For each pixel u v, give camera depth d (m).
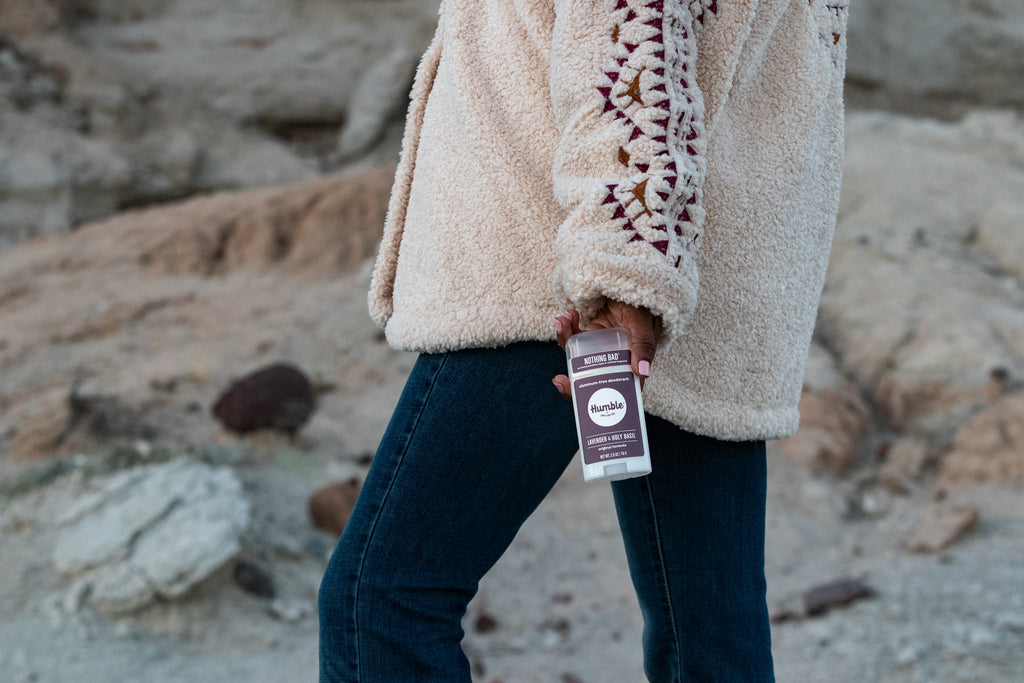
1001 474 4.42
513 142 1.20
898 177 7.22
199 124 10.30
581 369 1.05
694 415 1.25
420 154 1.29
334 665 1.15
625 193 1.03
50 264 6.61
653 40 1.06
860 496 4.41
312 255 6.59
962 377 5.04
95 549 3.22
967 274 6.11
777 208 1.26
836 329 5.66
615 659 3.08
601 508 4.23
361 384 5.29
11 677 2.75
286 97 10.97
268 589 3.29
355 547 1.16
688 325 1.24
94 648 2.91
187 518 3.34
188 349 5.49
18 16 9.95
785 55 1.27
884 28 10.38
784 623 3.26
